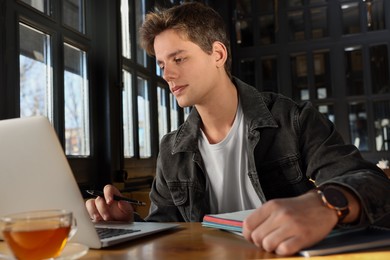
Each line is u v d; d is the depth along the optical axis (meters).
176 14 1.21
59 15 2.10
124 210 1.08
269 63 5.02
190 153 1.38
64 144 2.09
